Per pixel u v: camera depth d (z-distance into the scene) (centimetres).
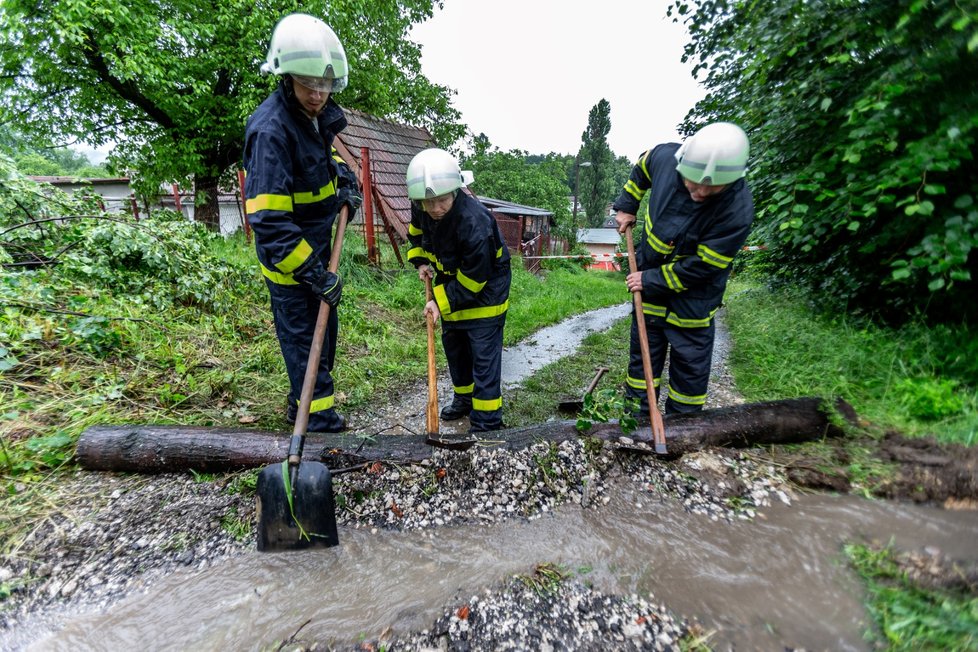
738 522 205
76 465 225
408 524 205
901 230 328
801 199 382
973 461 213
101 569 178
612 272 1953
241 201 1163
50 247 385
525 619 160
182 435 227
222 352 350
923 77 287
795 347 388
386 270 662
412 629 157
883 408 274
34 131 1041
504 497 217
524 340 551
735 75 485
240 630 158
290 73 198
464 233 242
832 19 342
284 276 232
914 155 287
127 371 293
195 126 1003
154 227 435
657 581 177
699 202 234
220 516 203
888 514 204
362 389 357
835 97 357
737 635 153
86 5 762
